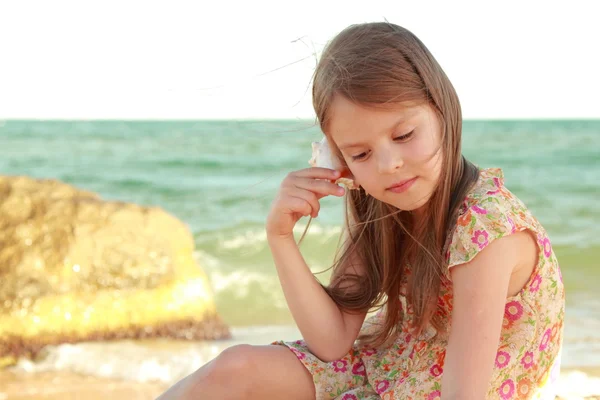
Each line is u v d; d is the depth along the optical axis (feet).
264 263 28.99
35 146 78.13
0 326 17.90
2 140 84.48
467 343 6.35
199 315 20.13
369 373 7.51
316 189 7.52
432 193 6.82
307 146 71.05
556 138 84.43
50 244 19.89
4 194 21.03
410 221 7.57
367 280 7.89
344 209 8.16
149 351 18.11
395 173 6.48
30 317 18.25
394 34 6.60
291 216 7.68
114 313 19.26
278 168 63.26
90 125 110.22
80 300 19.08
